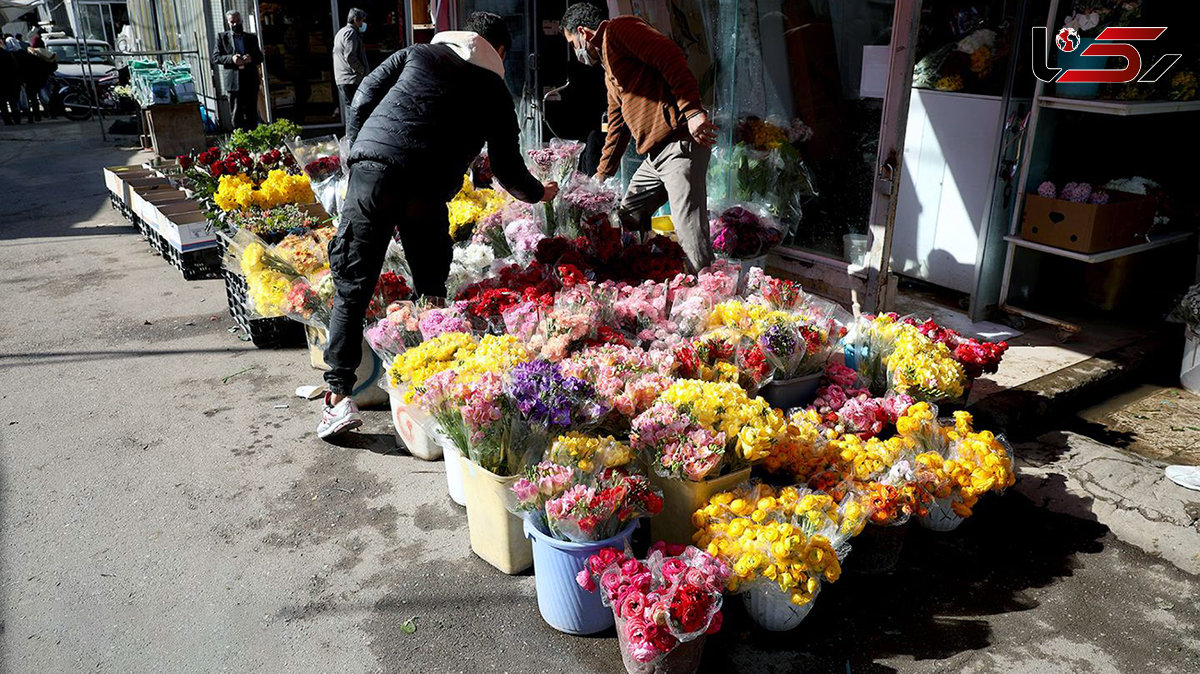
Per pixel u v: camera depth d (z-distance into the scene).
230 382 4.35
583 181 4.62
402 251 4.09
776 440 2.65
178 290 5.80
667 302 3.55
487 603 2.72
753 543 2.38
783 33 4.52
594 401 2.62
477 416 2.54
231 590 2.78
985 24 4.62
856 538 2.77
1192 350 4.12
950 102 4.65
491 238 4.36
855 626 2.59
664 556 2.44
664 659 2.25
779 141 4.71
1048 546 2.96
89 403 4.12
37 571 2.87
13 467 3.53
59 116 15.33
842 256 4.59
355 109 3.49
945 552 2.94
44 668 2.45
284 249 4.14
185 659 2.48
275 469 3.51
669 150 3.98
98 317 5.29
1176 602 2.69
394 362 3.04
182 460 3.58
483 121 3.43
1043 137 4.35
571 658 2.48
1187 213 4.78
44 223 7.67
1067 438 3.61
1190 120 4.87
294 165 5.66
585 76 6.22
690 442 2.54
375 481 3.42
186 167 6.46
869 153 4.30
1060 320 4.42
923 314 4.77
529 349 3.05
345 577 2.84
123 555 2.96
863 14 4.14
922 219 4.96
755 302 3.51
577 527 2.39
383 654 2.50
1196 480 3.19
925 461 2.77
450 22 6.62
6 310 5.42
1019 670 2.41
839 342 3.53
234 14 10.66
